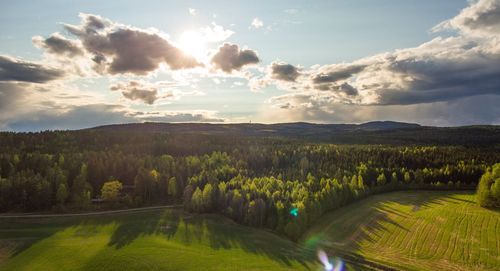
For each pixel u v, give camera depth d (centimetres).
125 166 13975
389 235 8712
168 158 15650
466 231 8706
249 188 10938
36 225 9250
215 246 7606
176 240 7919
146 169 12888
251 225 9519
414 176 14888
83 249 7256
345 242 8325
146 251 7031
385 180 14188
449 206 11256
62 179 11781
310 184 11806
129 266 6350
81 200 11094
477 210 10575
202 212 10612
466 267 6731
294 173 14300
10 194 10875
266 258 6906
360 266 6800
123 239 7919
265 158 16725
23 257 6981
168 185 12569
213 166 14962
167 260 6588
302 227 8944
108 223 9444
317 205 9831
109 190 11475
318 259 7075
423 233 8725
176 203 11944
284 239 8506
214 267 6319
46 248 7369
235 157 16988
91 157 14612
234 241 8038
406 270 6575
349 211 10950
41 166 13400
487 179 11288
